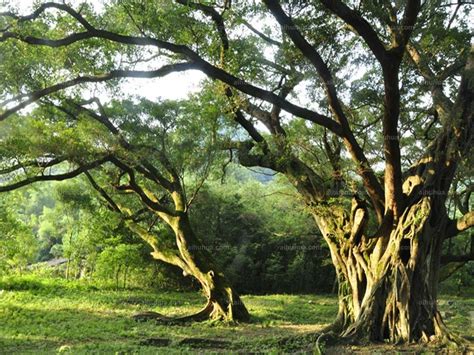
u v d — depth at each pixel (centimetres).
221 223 3922
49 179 1856
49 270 4356
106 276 3759
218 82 1861
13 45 1677
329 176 1870
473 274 4016
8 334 1559
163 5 1508
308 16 1633
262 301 3034
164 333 1695
